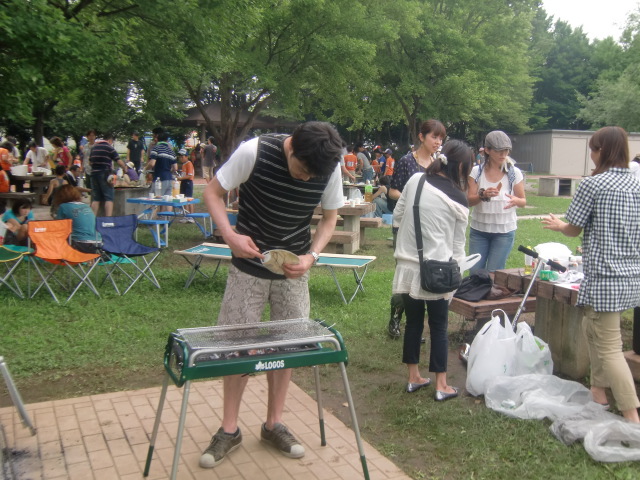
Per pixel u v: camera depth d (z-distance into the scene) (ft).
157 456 10.37
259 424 11.67
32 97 24.39
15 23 19.81
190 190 43.34
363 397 13.29
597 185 11.12
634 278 11.05
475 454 10.60
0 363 10.62
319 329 9.50
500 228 17.30
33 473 9.77
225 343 8.68
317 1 43.80
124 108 32.53
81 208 23.26
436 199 12.37
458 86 71.77
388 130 136.77
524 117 144.46
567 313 14.29
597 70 190.70
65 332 17.24
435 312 12.85
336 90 54.49
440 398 12.90
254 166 9.17
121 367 14.78
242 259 9.78
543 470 10.04
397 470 10.12
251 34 38.37
